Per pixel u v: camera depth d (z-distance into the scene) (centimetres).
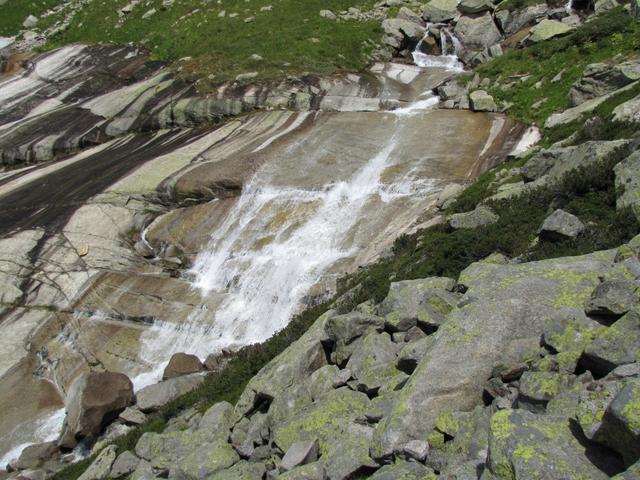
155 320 2466
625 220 1254
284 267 2489
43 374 2339
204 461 1199
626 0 3719
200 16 5141
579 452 673
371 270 2000
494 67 3625
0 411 2183
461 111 3362
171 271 2723
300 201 2819
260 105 3794
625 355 765
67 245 2830
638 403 623
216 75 4109
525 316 973
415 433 888
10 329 2486
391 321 1233
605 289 881
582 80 2731
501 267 1123
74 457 1934
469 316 1001
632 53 2889
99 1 5847
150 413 1934
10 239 2861
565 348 859
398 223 2481
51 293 2620
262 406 1373
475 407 888
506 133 2950
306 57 4241
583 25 3472
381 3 5156
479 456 775
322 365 1380
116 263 2762
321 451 1032
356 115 3544
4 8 6038
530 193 1730
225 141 3425
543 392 803
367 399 1105
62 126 3950
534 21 4275
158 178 3105
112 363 2334
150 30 5216
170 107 3844
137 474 1348
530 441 691
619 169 1423
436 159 2886
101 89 4438
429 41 4697
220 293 2530
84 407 1942
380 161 2958
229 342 2305
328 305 1842
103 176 3262
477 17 4656
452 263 1563
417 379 934
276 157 3114
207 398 1712
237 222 2811
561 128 2486
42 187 3281
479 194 2194
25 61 5119
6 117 4231
